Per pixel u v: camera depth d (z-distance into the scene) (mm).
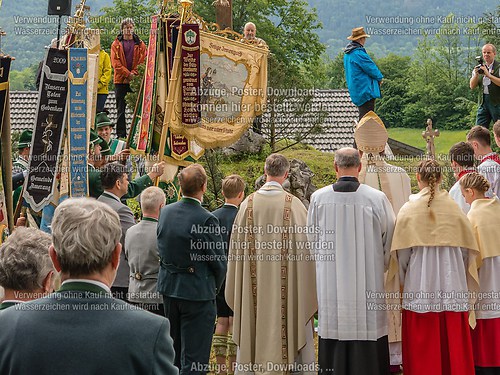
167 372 4148
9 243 4824
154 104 12352
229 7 16828
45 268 4805
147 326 4168
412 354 8430
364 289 8414
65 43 11461
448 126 35688
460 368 8305
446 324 8359
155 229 8688
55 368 4031
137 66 17625
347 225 8469
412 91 36625
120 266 9133
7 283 4754
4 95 10938
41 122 10922
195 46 12180
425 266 8352
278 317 8602
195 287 8203
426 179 8500
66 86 10977
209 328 8352
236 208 9297
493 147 22234
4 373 4086
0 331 4160
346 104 30266
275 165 8766
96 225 4238
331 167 18344
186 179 8281
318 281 8570
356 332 8391
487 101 15805
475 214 8773
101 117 13734
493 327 8773
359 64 15023
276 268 8617
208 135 12555
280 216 8617
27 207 11188
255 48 13102
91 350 4059
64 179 11164
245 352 8703
